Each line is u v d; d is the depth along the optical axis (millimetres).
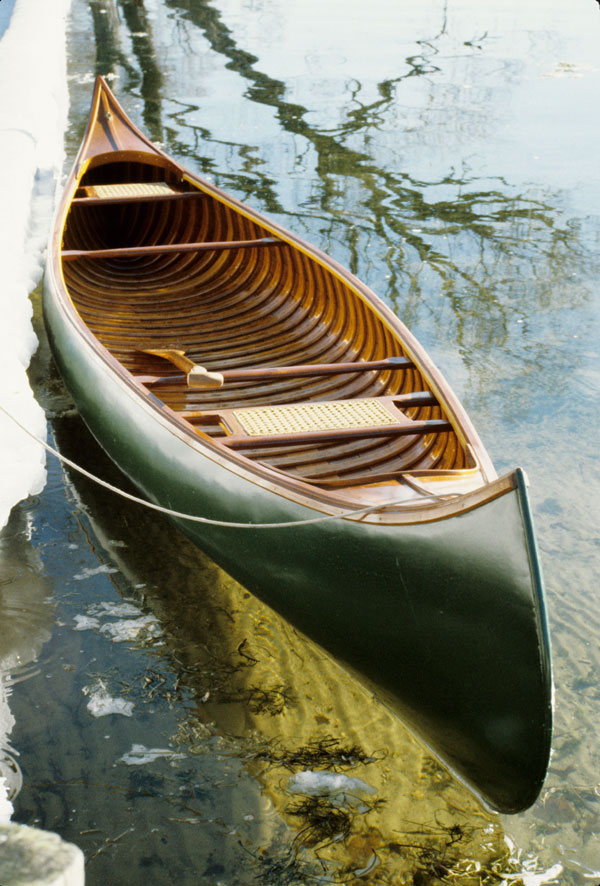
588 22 15031
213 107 10398
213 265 5977
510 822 2734
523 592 2357
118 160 6281
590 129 9703
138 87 11125
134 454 3752
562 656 3320
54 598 3557
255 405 4406
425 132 9641
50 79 10570
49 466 4402
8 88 9688
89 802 2738
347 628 2904
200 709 3084
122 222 6746
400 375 4203
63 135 9219
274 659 3318
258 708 3098
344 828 2674
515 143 9305
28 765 2852
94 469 4395
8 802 2701
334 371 3906
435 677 2697
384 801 2773
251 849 2609
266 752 2928
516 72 12008
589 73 11930
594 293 6215
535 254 6820
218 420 3576
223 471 3211
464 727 2701
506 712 2545
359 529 2725
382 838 2648
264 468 3137
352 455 3926
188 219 6301
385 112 10328
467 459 3307
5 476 3885
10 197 6727
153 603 3561
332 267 4844
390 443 3977
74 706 3074
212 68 12117
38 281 6055
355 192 7957
